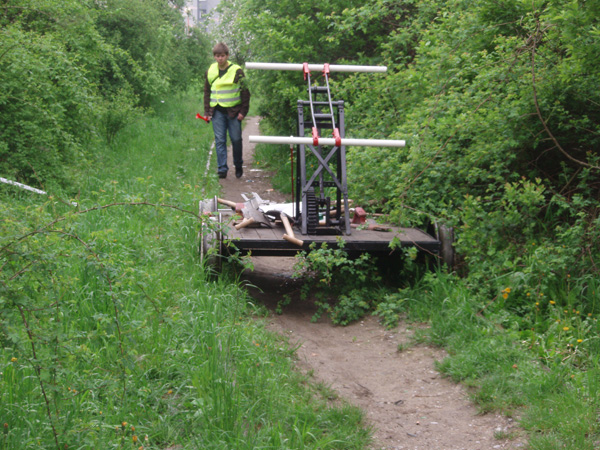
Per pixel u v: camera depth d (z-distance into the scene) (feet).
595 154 20.61
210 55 97.45
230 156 50.08
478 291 18.66
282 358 15.17
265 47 39.45
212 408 11.80
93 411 11.25
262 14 37.60
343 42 38.32
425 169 20.27
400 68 30.01
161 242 22.27
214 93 38.91
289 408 12.49
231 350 14.08
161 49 73.05
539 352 14.99
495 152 20.70
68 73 32.01
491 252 18.70
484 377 14.43
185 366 13.32
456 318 17.08
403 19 36.40
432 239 19.92
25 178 29.66
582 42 17.30
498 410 13.15
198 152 48.03
